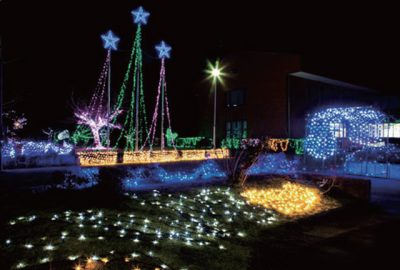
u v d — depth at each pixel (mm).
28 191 8203
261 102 28047
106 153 16281
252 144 12812
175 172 13172
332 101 29391
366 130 20172
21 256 4930
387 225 8906
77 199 7758
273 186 11977
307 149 18844
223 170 14203
